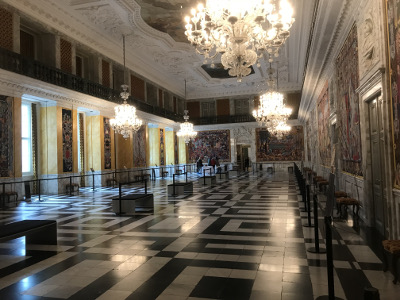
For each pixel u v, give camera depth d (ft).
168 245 18.63
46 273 14.46
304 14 47.52
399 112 15.38
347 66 27.68
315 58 35.29
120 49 63.98
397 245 12.61
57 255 17.12
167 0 46.14
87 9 47.93
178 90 101.60
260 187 49.55
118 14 49.60
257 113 62.28
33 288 12.76
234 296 11.63
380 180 19.89
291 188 46.91
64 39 50.49
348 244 18.15
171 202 35.81
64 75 48.75
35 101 47.65
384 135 17.26
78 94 50.98
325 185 40.01
